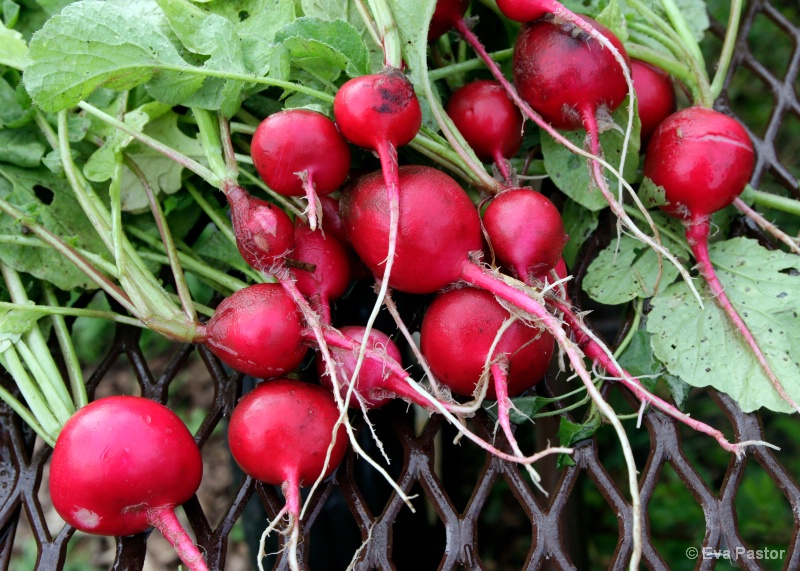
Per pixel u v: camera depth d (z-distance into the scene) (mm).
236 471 428
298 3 399
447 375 364
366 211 359
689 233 389
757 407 366
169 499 356
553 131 378
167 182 402
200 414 691
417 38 377
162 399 392
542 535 363
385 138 355
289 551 346
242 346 358
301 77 381
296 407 357
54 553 368
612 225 408
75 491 350
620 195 369
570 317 367
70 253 377
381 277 364
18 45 390
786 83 436
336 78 377
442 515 366
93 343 681
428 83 376
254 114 406
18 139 405
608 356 369
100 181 393
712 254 394
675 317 381
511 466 372
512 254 362
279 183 362
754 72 439
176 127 401
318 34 365
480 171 375
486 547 588
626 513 364
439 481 371
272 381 364
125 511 354
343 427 362
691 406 598
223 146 378
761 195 403
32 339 384
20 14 420
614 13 387
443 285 363
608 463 574
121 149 389
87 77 366
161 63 367
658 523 540
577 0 414
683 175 384
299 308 361
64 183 406
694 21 435
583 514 473
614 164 399
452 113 392
